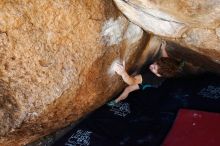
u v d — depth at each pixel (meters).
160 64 5.99
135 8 4.30
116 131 5.41
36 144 5.27
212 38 4.38
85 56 4.50
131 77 5.46
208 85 6.21
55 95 4.41
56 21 4.07
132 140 5.19
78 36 4.32
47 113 4.52
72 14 4.15
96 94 5.08
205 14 3.86
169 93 6.14
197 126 5.25
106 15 4.45
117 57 5.00
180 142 4.99
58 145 5.21
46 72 4.25
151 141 5.12
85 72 4.61
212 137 4.98
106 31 4.58
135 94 6.19
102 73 4.93
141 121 5.57
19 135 4.57
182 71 6.23
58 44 4.21
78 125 5.56
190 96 5.99
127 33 4.90
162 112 5.72
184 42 4.82
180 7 3.84
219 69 5.70
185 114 5.55
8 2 3.72
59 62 4.29
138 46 5.30
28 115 4.36
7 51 3.90
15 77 4.09
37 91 4.28
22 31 3.90
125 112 5.80
